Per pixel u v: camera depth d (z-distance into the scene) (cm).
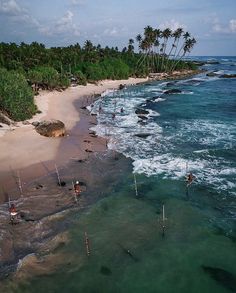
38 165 3161
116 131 4522
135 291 1683
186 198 2588
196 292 1680
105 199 2534
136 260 1892
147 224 2241
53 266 1827
